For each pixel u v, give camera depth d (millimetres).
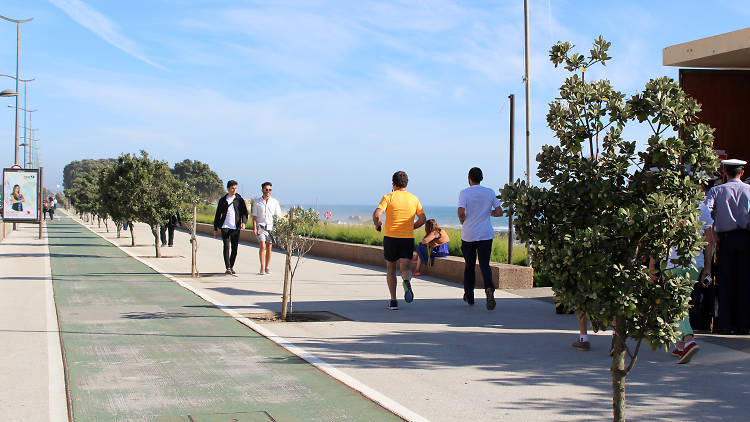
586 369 6031
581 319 6887
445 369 5980
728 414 4668
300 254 9133
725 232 7766
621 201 3648
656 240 3545
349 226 25531
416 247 15836
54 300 10305
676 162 3619
